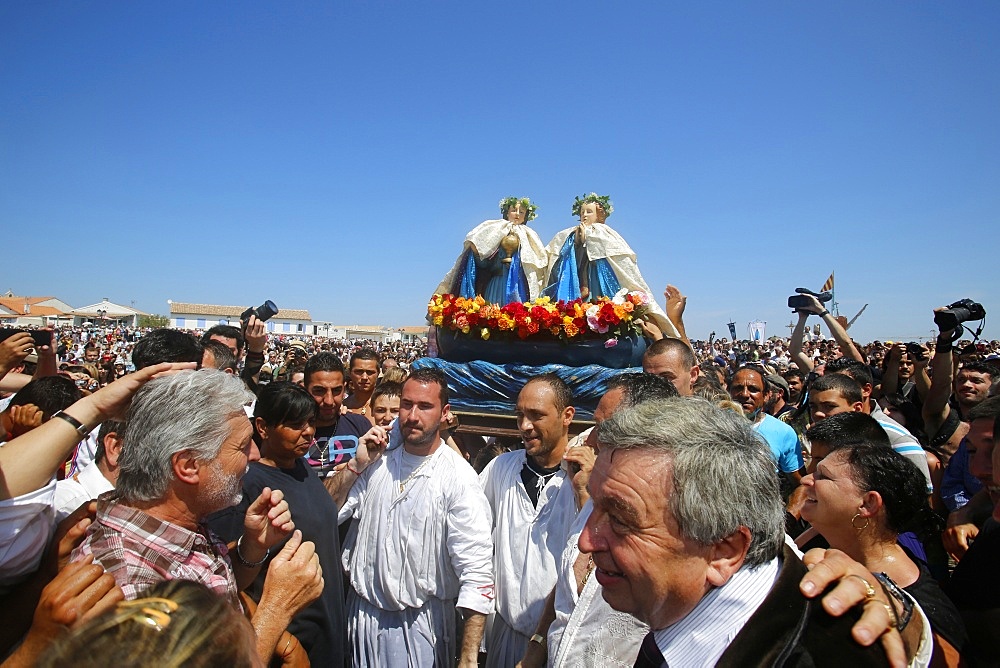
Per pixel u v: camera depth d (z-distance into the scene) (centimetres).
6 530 200
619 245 768
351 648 362
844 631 139
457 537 338
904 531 240
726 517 143
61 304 9350
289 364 871
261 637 217
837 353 1554
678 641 151
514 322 630
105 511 215
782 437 519
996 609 224
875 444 241
